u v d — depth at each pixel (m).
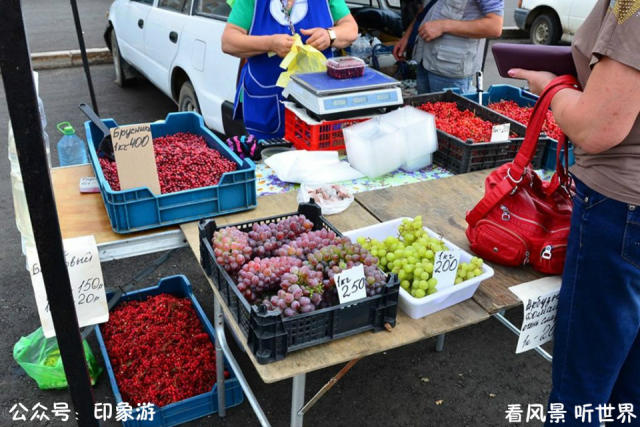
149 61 5.40
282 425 2.41
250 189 2.05
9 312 3.05
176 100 5.11
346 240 1.59
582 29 1.38
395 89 2.59
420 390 2.66
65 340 1.37
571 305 1.56
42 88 6.98
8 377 2.62
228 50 2.87
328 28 2.87
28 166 1.15
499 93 3.49
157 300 2.81
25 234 1.75
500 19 3.34
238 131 3.93
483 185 2.37
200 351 2.56
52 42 8.73
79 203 2.09
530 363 2.87
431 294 1.53
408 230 1.76
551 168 2.55
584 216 1.46
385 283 1.46
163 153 2.23
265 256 1.63
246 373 2.67
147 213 1.88
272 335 1.32
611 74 1.21
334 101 2.44
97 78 7.46
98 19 10.70
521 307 3.34
